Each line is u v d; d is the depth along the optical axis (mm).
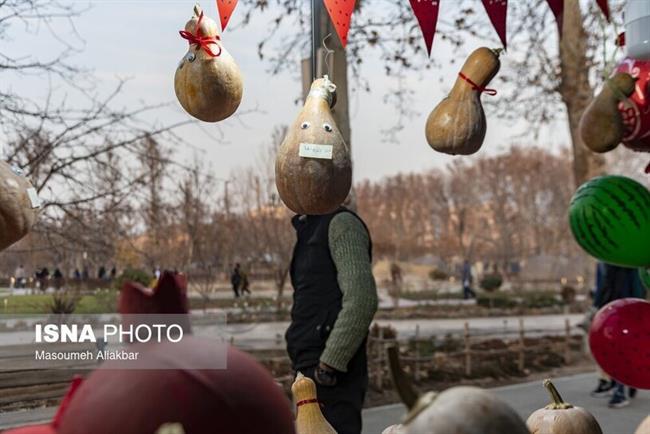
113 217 7566
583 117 1849
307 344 2400
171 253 12180
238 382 804
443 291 26188
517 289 26406
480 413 862
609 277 5430
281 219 16109
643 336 1671
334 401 2320
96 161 6836
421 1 1678
